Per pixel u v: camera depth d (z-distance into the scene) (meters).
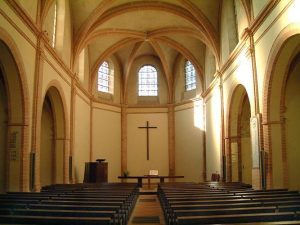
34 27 12.34
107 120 25.09
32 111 12.56
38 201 7.26
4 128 12.00
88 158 22.89
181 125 25.58
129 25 20.95
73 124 18.52
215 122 20.09
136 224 8.75
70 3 17.48
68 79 17.92
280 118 11.66
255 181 12.50
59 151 17.08
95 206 6.25
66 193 9.56
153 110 26.48
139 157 25.89
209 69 22.05
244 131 16.89
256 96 12.53
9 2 10.28
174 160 25.67
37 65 12.86
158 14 20.00
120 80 26.67
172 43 23.02
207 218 4.63
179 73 26.22
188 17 18.58
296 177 11.68
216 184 14.08
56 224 4.70
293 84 12.37
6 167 11.70
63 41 16.44
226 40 16.84
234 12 16.31
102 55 23.50
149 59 27.05
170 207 6.21
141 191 17.55
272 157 11.59
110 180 24.62
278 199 7.31
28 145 12.09
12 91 11.62
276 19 10.70
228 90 16.77
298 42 10.16
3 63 11.06
